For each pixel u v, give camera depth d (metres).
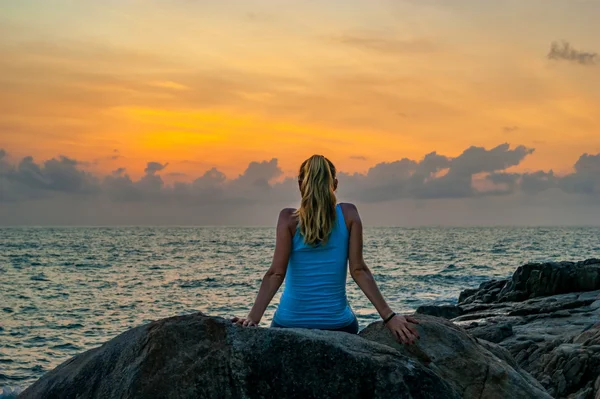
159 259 80.25
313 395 4.10
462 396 4.73
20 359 20.39
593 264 25.83
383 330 5.03
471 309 22.17
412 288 41.25
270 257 86.69
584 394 10.34
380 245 120.00
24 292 41.62
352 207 4.99
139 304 35.84
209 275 55.66
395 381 4.19
